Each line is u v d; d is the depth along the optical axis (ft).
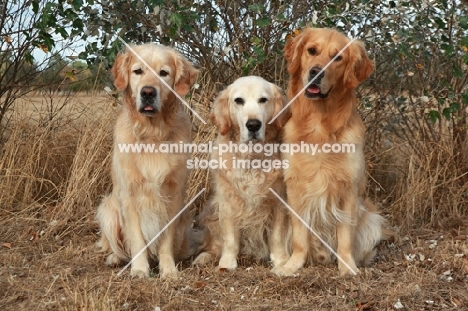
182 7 11.05
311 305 9.12
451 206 11.99
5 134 12.91
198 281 9.76
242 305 9.13
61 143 12.74
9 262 10.29
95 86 12.99
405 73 12.16
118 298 9.14
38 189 12.47
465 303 9.11
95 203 12.11
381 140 12.78
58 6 11.20
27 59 12.14
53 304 9.07
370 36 11.34
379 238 10.60
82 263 10.45
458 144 12.28
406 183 12.30
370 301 9.11
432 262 10.20
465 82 12.00
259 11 11.17
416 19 11.40
